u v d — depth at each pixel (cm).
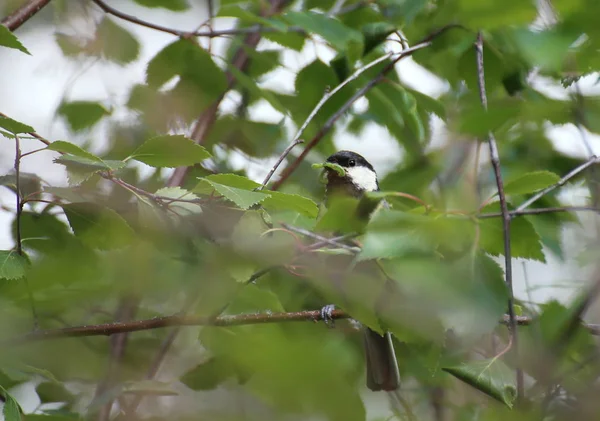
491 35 638
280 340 488
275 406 505
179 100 814
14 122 460
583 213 845
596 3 408
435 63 853
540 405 538
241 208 516
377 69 825
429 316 445
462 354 600
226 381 656
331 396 499
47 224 612
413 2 643
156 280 668
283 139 985
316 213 522
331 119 767
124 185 518
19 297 647
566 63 540
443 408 845
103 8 712
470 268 428
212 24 755
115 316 792
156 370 753
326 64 812
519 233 555
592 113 781
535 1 402
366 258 412
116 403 759
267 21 654
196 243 548
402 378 893
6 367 579
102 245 559
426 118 895
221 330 641
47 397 640
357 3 805
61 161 492
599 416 559
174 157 492
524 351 561
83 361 700
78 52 920
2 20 712
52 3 936
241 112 965
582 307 574
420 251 412
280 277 810
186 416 586
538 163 931
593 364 607
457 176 977
